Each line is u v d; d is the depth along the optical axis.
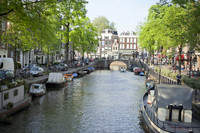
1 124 14.25
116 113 18.28
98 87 31.78
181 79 25.16
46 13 15.05
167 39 26.69
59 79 30.17
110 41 98.44
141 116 16.95
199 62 35.81
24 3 13.96
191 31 16.58
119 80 41.09
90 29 53.78
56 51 41.69
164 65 50.44
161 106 12.73
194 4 17.33
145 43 45.38
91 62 75.25
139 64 67.88
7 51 34.31
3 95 15.20
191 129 11.45
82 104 21.03
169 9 23.50
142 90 29.97
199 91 21.53
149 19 40.44
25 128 14.09
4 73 18.72
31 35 17.20
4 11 12.90
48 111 18.11
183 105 12.53
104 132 14.14
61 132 13.87
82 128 14.70
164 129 11.40
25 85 19.94
